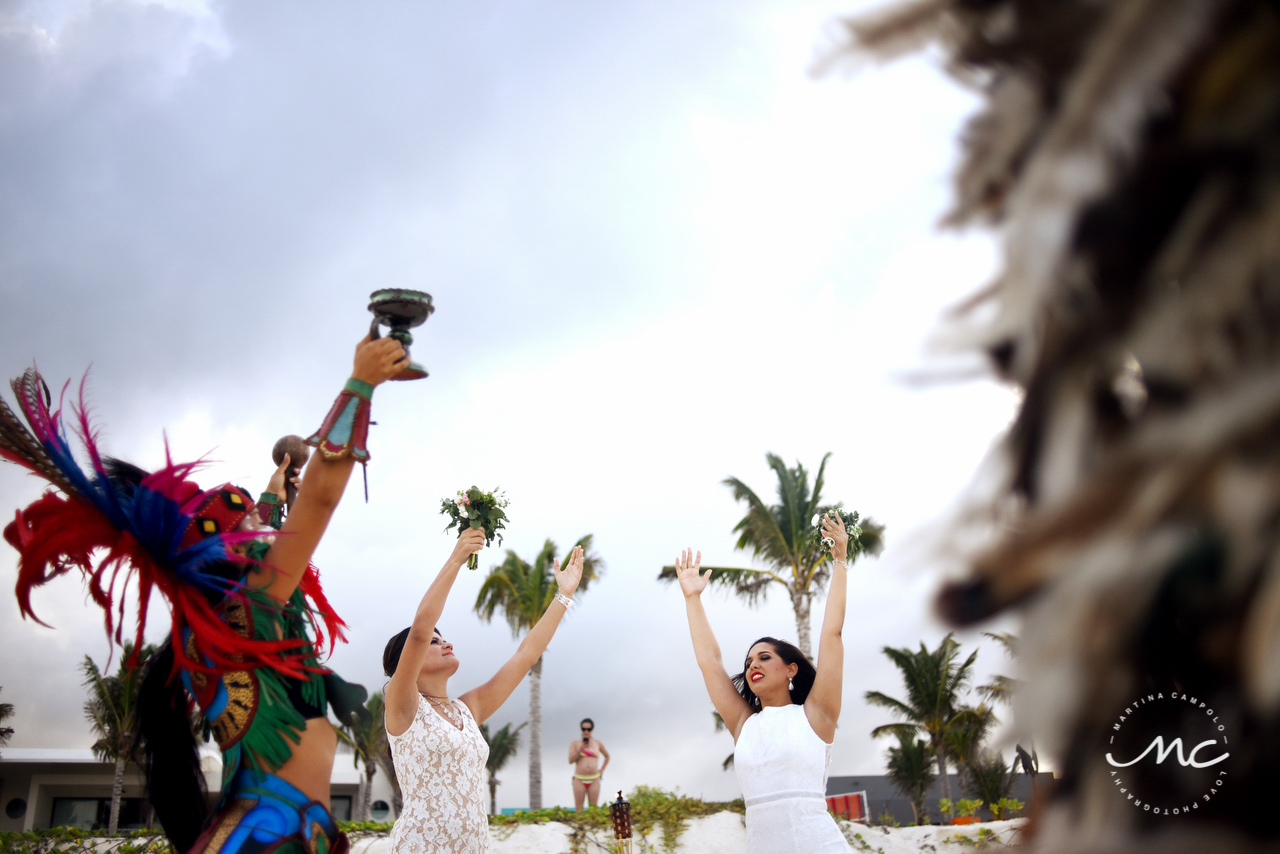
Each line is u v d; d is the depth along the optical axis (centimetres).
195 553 240
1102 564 33
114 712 2733
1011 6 42
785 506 2638
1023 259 39
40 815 3294
